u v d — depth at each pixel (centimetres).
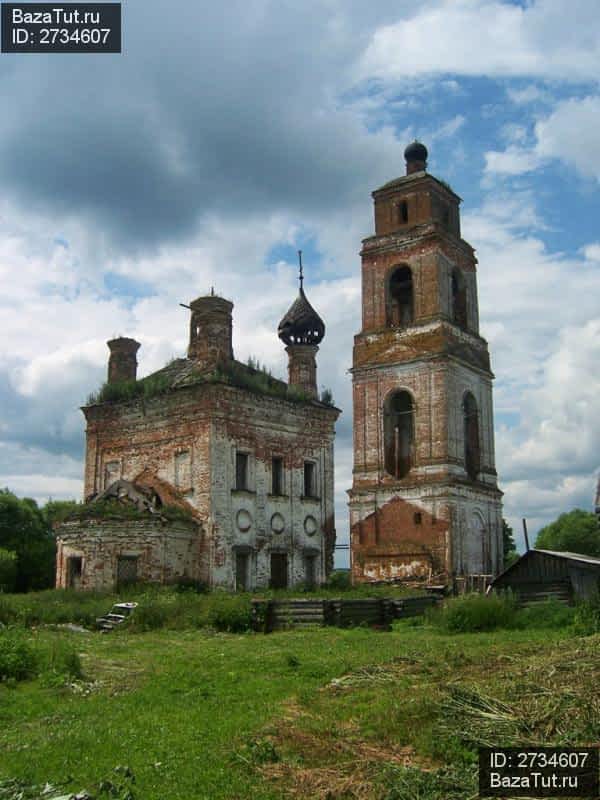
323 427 4272
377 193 4850
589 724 981
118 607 2625
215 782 868
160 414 3841
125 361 4388
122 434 3991
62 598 2972
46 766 936
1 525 5316
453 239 4694
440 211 4781
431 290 4500
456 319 4750
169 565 3384
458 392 4462
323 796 823
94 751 995
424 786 834
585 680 1178
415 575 4178
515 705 1095
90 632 2461
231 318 4009
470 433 4675
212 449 3612
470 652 1720
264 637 2291
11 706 1306
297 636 2288
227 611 2523
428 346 4416
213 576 3500
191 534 3525
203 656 1808
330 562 4197
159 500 3634
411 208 4712
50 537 5609
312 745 1005
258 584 3747
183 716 1181
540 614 2666
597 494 2688
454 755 938
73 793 835
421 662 1565
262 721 1133
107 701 1320
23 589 5247
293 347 4491
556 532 7662
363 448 4559
